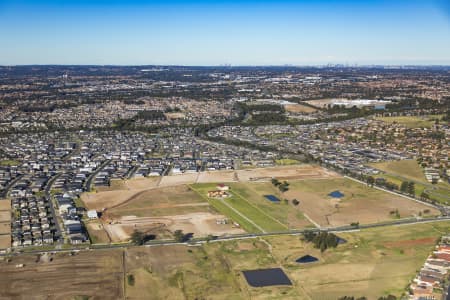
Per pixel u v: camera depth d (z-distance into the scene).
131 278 166.88
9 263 179.00
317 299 154.25
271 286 163.88
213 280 168.38
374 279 168.38
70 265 178.12
